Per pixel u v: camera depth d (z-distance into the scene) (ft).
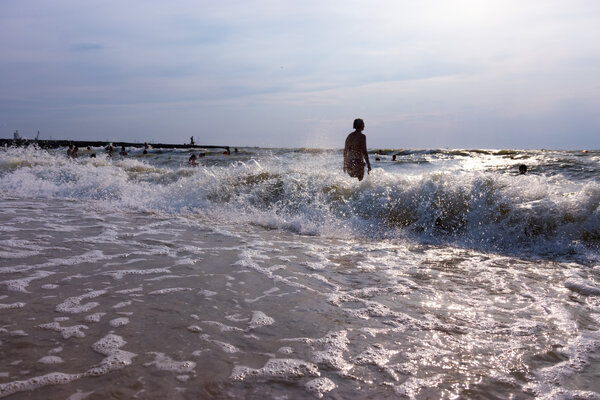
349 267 13.24
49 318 8.29
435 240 18.24
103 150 139.95
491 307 9.76
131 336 7.57
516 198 19.22
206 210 24.62
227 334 7.83
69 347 7.05
